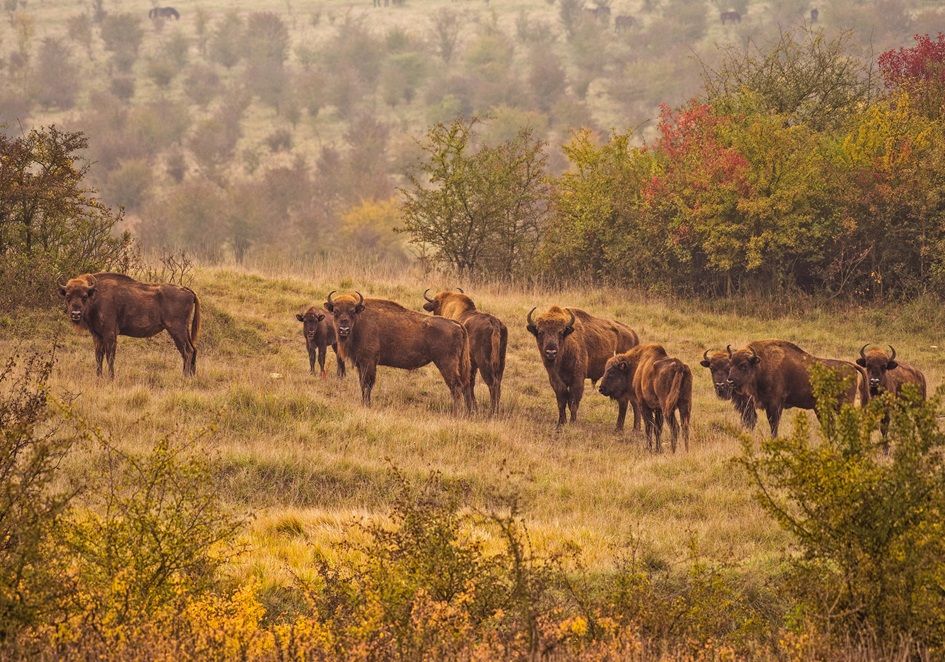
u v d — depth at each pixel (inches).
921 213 4205.2
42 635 1037.2
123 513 1195.9
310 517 1761.8
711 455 2256.4
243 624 1129.4
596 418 2827.3
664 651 1122.0
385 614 1092.5
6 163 3132.4
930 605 1106.1
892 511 1146.0
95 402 2284.7
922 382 2573.8
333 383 2844.5
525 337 3462.1
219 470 1943.9
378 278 4254.4
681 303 4249.5
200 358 2915.8
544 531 1706.4
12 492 1092.5
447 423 2431.1
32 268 3004.4
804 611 1181.7
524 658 1061.8
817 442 2442.2
